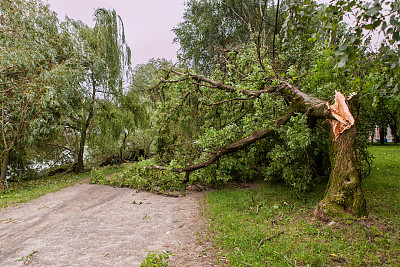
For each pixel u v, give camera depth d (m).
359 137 8.01
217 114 9.82
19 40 11.15
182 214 6.48
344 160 5.16
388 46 2.25
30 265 3.96
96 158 18.80
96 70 15.55
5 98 11.40
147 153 17.56
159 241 4.79
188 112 10.08
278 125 6.91
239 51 9.97
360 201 4.86
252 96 7.78
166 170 8.75
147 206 7.49
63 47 14.34
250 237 4.52
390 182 7.73
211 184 9.56
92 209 7.34
